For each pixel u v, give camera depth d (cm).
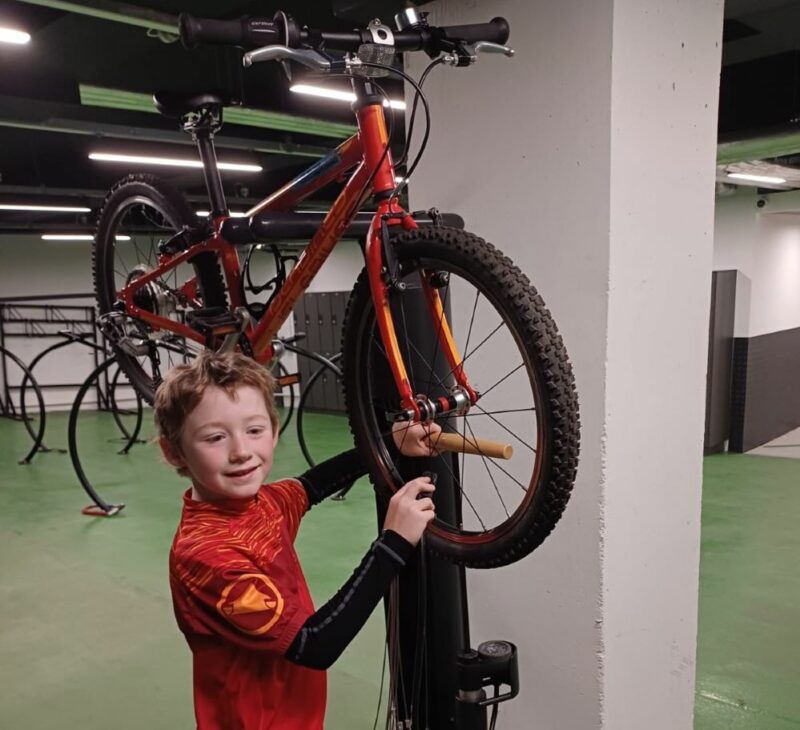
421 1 196
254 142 520
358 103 131
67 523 498
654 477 183
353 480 149
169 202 232
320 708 121
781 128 388
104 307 267
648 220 170
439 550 130
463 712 145
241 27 109
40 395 701
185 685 283
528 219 177
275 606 102
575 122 164
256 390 115
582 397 171
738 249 682
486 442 119
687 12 172
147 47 388
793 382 794
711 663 284
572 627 181
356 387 137
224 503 116
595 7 156
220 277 217
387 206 127
